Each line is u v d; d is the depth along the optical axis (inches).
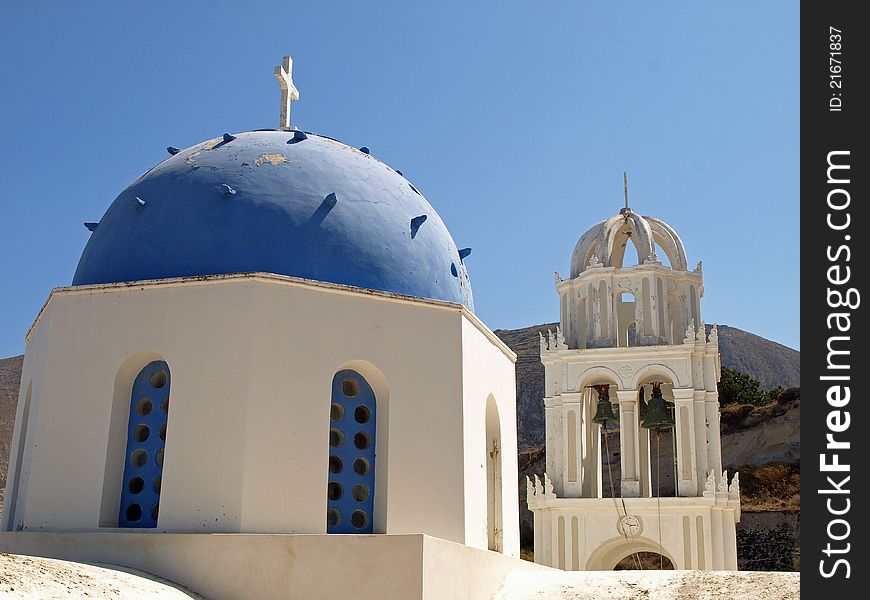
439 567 557.3
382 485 644.7
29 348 731.4
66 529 612.4
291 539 547.5
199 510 592.1
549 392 1577.3
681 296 1611.7
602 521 1455.5
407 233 729.6
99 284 655.1
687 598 606.9
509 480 788.0
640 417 1565.0
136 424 645.3
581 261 1664.6
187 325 627.8
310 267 671.1
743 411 2878.9
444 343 681.0
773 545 2445.9
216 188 697.0
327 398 627.5
